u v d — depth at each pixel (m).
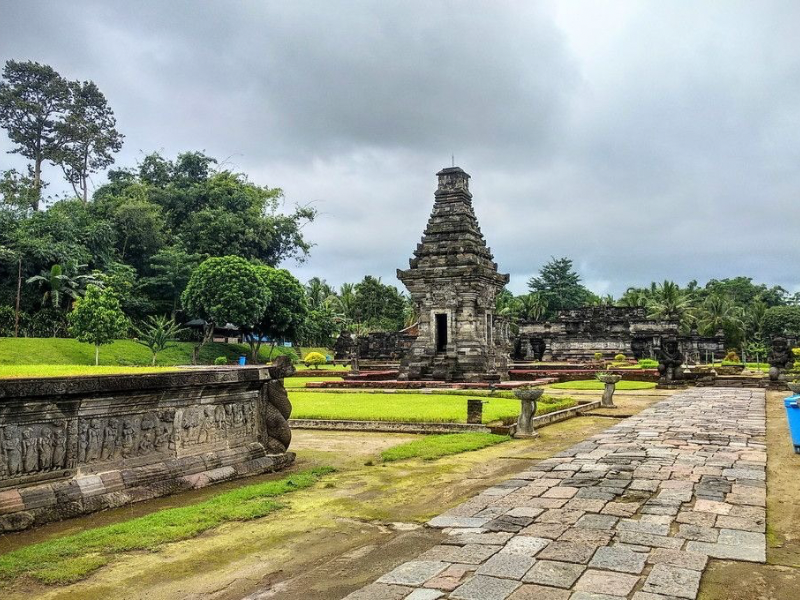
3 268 61.34
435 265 42.78
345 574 7.29
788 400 14.62
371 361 71.31
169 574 7.39
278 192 89.12
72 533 8.98
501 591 6.49
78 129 86.12
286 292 67.00
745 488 10.84
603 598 6.28
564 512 9.45
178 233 81.19
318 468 13.58
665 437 16.94
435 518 9.41
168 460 11.65
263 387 14.18
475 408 19.83
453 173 43.97
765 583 6.70
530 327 81.69
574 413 24.38
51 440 9.73
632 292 109.19
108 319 50.09
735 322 95.75
